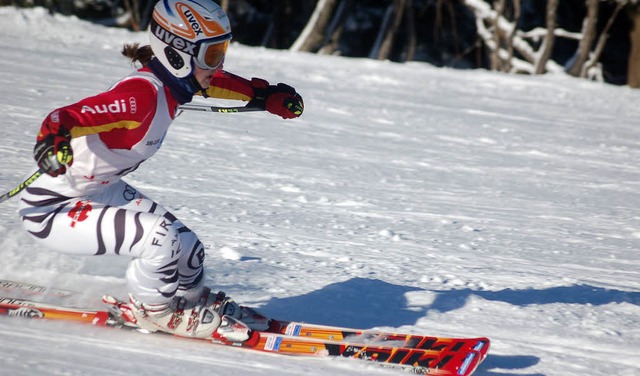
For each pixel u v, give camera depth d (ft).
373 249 61.82
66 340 35.70
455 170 102.37
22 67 137.69
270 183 82.74
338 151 105.40
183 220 63.52
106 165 36.50
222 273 50.42
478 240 69.10
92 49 173.06
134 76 36.35
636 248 72.13
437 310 47.37
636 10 314.35
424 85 182.50
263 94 43.16
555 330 45.57
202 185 77.41
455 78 197.57
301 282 50.08
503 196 90.38
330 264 55.42
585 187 99.81
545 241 71.56
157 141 37.17
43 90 117.50
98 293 43.93
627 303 51.88
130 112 35.04
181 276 39.34
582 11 369.50
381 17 379.96
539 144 127.44
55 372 30.96
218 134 106.11
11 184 66.54
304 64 191.11
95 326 38.65
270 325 41.01
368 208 77.20
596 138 137.69
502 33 325.42
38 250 50.29
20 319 38.32
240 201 73.10
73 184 36.70
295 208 73.51
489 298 51.16
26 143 83.51
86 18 344.49
